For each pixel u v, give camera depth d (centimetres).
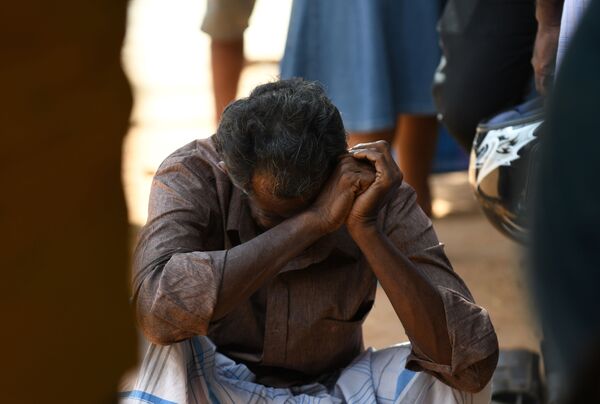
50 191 249
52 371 257
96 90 252
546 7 723
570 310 239
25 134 243
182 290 537
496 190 713
